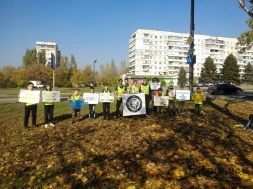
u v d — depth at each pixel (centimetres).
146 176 518
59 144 819
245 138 769
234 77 8044
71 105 1219
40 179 566
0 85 7306
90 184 517
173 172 525
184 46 12688
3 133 1084
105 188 492
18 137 983
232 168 529
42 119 1371
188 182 482
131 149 696
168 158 606
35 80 7931
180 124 980
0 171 639
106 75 10888
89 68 8819
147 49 12312
